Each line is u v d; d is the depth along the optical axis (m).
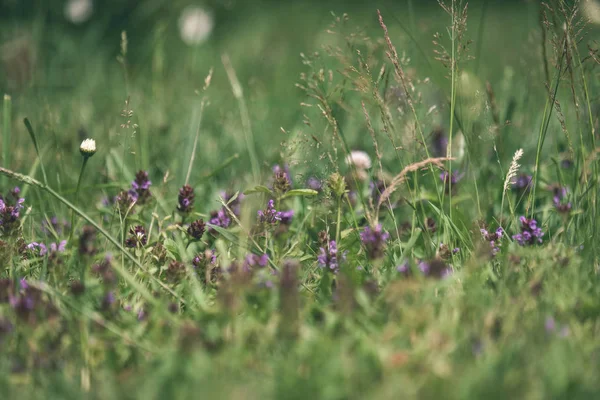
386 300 3.41
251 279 3.60
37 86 8.05
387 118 4.44
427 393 2.74
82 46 10.65
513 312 3.21
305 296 3.70
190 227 4.26
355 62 5.00
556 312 3.40
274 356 3.12
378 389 2.73
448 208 4.76
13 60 8.02
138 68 8.81
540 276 3.60
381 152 4.82
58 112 7.48
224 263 3.84
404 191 4.96
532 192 4.57
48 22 11.35
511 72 6.44
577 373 2.85
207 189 5.86
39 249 4.34
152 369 2.99
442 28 9.58
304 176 4.73
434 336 2.99
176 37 11.50
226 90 9.27
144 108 7.74
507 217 4.79
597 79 5.09
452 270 3.98
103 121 7.25
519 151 4.24
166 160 6.53
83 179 5.96
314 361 2.94
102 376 3.01
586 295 3.48
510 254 3.72
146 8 10.95
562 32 4.29
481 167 5.19
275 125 7.58
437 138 5.90
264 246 4.38
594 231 4.00
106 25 11.89
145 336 3.32
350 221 4.66
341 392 2.77
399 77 4.42
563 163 5.34
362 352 2.98
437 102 6.46
